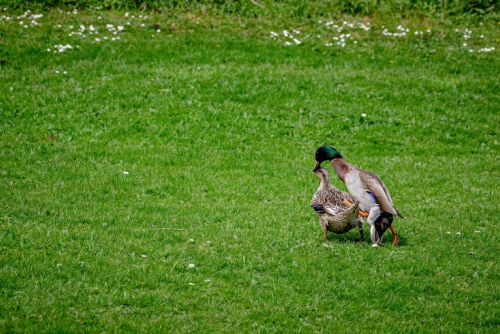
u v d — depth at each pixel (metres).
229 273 18.64
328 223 21.17
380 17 55.22
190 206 24.70
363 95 40.00
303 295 17.56
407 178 29.50
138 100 36.78
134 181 27.31
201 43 46.97
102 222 22.39
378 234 21.34
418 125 36.81
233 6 54.09
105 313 15.98
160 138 32.94
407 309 17.34
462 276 19.61
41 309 15.84
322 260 19.86
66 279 17.59
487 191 28.38
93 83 38.91
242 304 16.89
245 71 41.97
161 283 17.77
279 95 38.91
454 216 24.92
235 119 35.50
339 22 53.66
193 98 37.66
